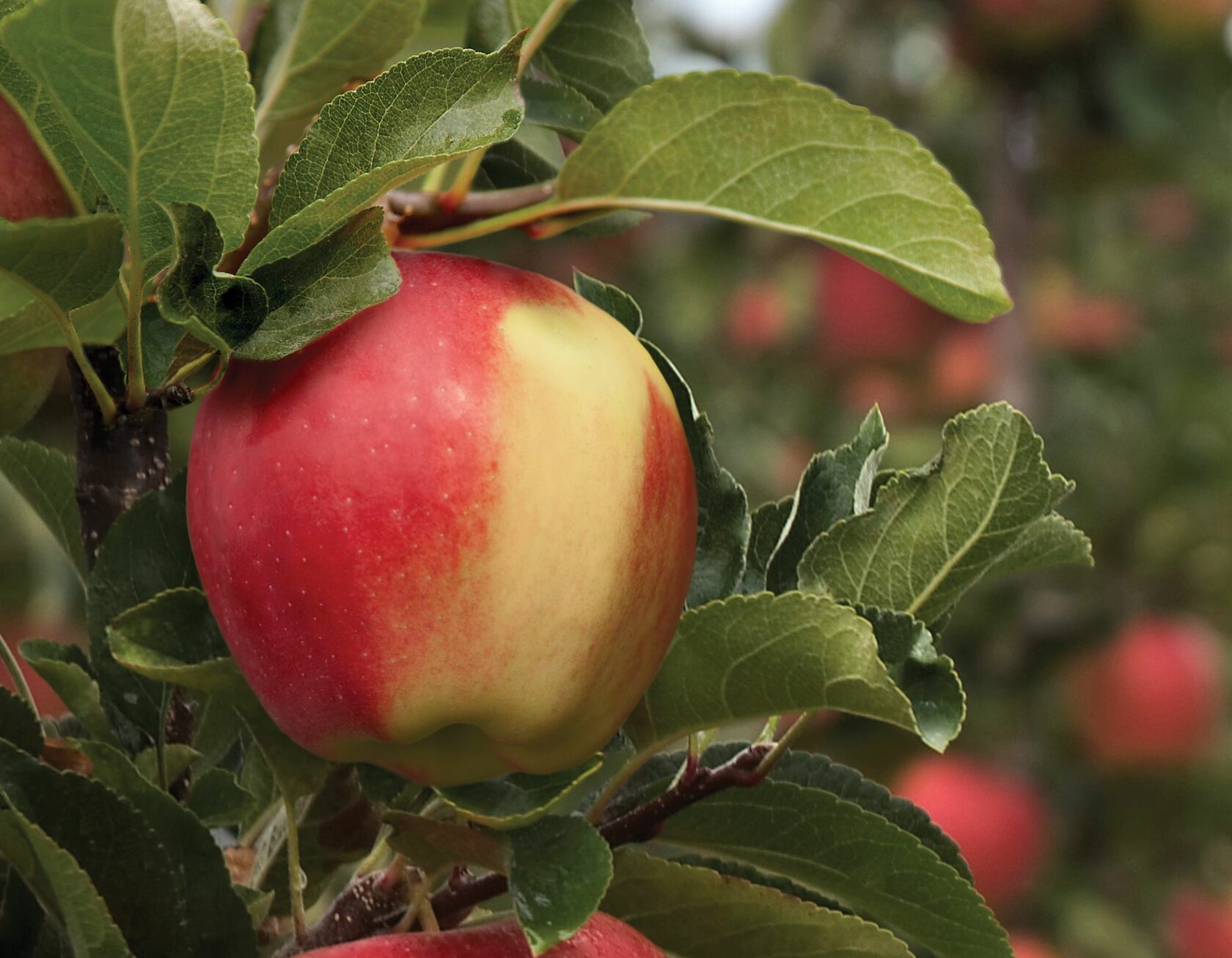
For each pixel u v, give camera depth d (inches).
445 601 21.8
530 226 24.0
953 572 23.4
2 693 22.5
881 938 23.2
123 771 22.7
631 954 22.7
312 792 23.2
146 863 22.4
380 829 24.1
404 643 21.9
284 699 22.3
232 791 23.7
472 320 22.2
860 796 24.6
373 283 21.8
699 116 23.2
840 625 22.2
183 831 22.6
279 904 24.4
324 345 22.1
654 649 22.7
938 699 22.4
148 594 23.9
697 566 23.7
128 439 24.5
